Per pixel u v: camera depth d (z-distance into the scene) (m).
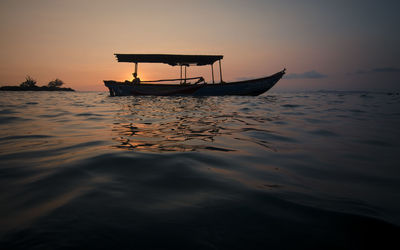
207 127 4.11
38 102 12.27
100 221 1.09
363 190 1.55
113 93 16.03
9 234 0.98
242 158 2.27
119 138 3.15
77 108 8.33
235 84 14.21
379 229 1.06
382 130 4.00
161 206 1.25
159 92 14.88
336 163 2.18
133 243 0.94
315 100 14.16
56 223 1.07
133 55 13.48
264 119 5.28
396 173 1.91
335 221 1.13
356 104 10.75
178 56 13.46
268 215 1.18
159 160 2.09
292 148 2.73
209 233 1.01
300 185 1.62
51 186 1.51
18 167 1.91
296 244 0.95
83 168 1.87
